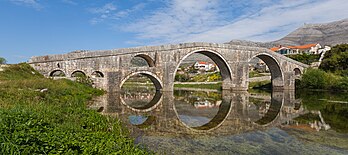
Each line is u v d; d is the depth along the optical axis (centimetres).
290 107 2892
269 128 1723
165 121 1955
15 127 902
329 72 6944
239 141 1366
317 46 13338
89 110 1805
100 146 895
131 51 4288
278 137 1466
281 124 1870
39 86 2467
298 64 6888
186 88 7331
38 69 3794
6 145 740
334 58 7156
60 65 3800
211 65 16662
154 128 1672
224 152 1162
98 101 2919
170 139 1380
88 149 834
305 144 1321
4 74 3069
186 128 1702
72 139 896
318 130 1659
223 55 5419
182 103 3250
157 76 4594
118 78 4159
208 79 10350
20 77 3225
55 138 864
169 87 4684
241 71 5603
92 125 1384
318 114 2372
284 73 6381
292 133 1570
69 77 3694
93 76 3994
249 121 2000
